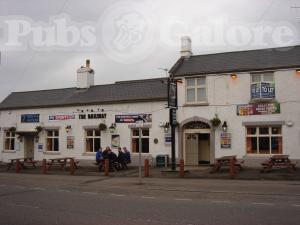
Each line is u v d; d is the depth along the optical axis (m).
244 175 20.44
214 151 25.19
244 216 10.23
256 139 24.47
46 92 35.22
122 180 20.56
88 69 33.00
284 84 23.86
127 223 9.69
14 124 33.84
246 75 24.83
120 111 28.75
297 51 25.27
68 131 30.91
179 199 13.55
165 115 27.03
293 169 21.22
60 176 23.41
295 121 23.45
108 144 29.08
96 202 13.17
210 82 25.69
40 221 10.14
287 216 10.14
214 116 25.36
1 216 10.86
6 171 27.72
